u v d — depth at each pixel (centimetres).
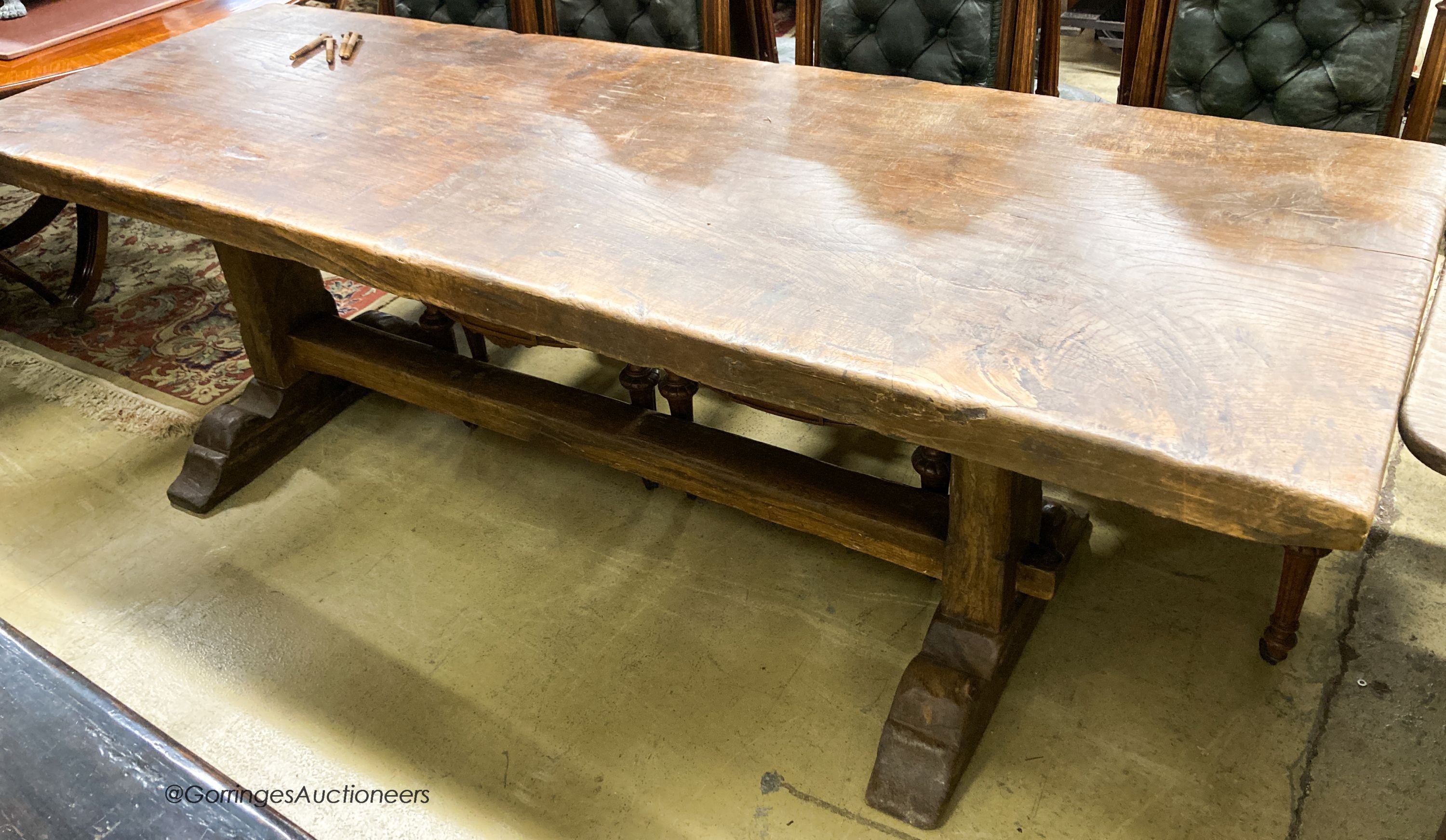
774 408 177
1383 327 105
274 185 154
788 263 126
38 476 227
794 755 159
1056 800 149
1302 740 154
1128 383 101
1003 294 117
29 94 198
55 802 83
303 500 216
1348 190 131
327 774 161
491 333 198
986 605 154
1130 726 159
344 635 184
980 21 206
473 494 215
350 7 425
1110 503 201
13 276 271
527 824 152
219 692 175
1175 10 190
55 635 187
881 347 109
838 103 170
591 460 194
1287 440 92
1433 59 168
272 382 224
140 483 224
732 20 245
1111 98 347
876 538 165
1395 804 144
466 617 187
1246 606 177
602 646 179
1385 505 194
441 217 141
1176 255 121
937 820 146
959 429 103
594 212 140
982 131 156
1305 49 180
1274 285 114
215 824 81
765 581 190
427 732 167
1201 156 143
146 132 177
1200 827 144
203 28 231
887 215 135
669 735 163
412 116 176
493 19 260
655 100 177
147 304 287
